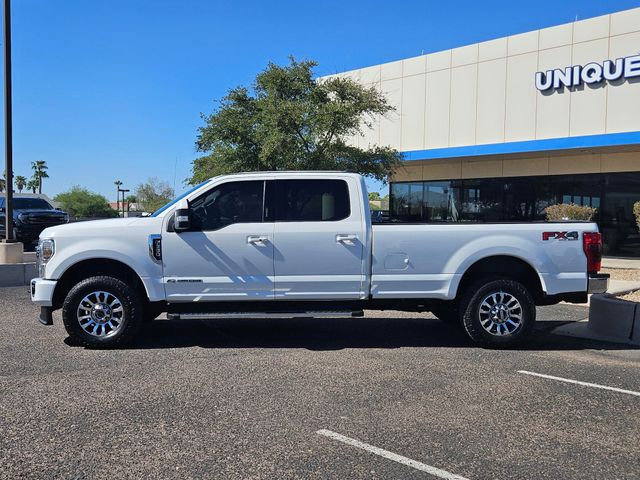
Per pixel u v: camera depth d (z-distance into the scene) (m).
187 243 7.12
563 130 18.86
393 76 23.28
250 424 4.68
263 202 7.32
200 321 9.18
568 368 6.51
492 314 7.36
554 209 17.16
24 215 18.48
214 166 19.83
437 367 6.49
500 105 20.30
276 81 18.73
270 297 7.21
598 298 8.44
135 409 5.00
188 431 4.52
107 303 7.14
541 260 7.33
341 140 19.80
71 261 7.04
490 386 5.79
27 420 4.72
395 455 4.12
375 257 7.29
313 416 4.88
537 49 19.36
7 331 8.11
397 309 7.87
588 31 18.23
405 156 22.25
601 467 3.97
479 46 20.77
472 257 7.30
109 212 72.88
